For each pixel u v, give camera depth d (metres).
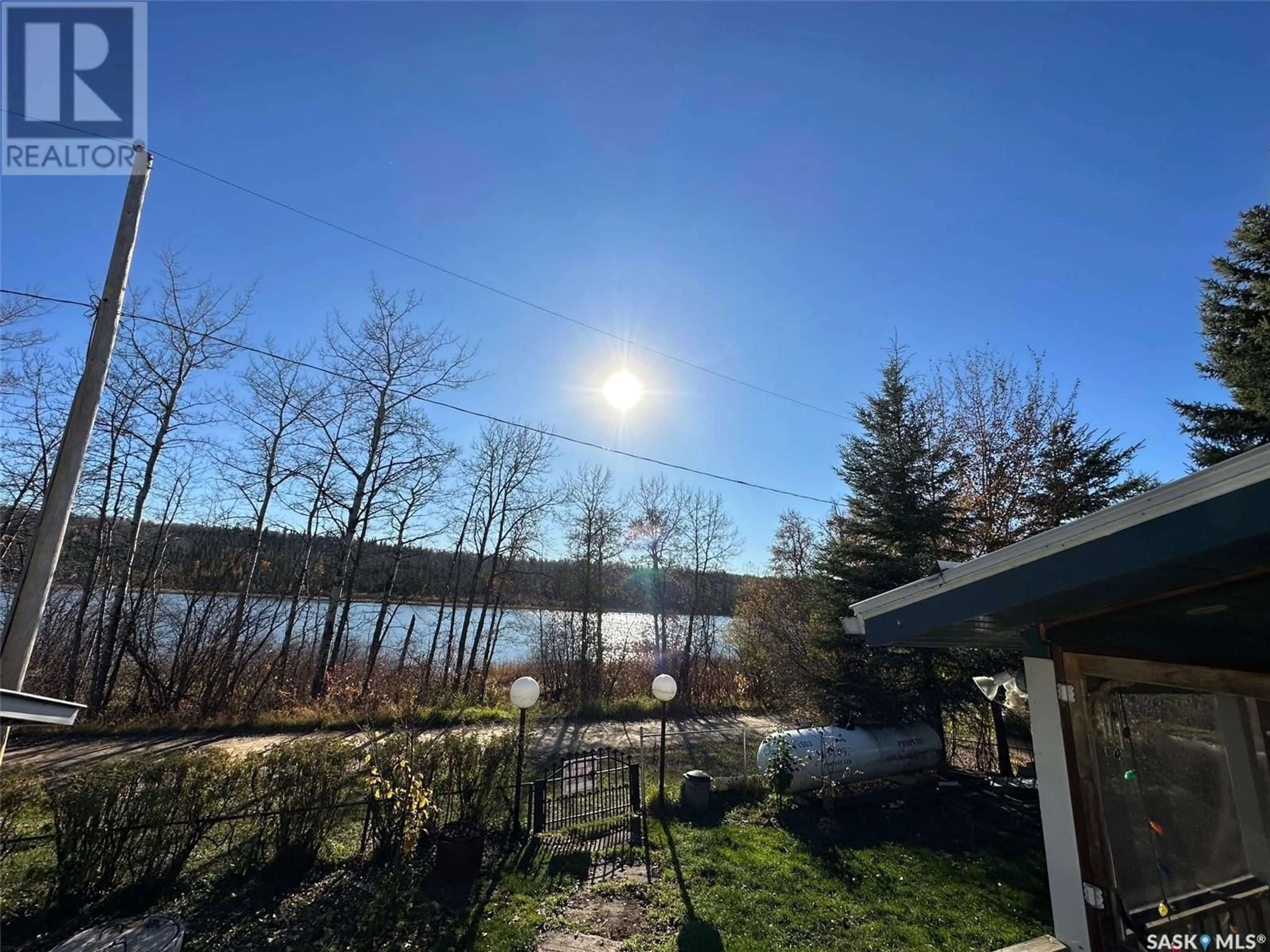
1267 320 10.23
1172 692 3.04
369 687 17.02
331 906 5.68
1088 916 3.03
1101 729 3.12
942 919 6.02
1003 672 5.43
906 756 10.41
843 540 12.95
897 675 11.18
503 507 22.62
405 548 20.52
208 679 15.00
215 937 5.15
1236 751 3.26
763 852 7.52
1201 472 1.98
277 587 18.09
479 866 6.45
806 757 9.56
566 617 21.33
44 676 14.83
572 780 8.46
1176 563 2.16
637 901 6.11
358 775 6.82
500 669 22.17
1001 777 10.73
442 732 11.61
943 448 12.44
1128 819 3.09
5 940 5.01
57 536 5.35
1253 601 2.43
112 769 5.91
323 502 17.83
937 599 2.89
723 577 25.80
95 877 5.50
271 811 6.31
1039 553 2.48
